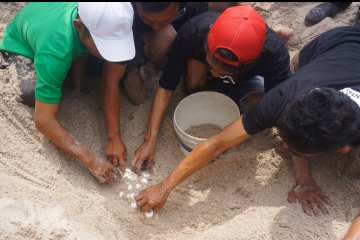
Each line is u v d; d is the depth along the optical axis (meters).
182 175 1.92
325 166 2.16
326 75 1.70
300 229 1.90
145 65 2.63
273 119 1.67
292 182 2.12
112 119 2.22
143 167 2.24
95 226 1.93
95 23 1.76
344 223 1.93
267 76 2.14
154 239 1.96
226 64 1.85
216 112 2.35
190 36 2.08
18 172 2.01
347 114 1.42
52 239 1.74
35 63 1.92
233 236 1.89
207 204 2.08
